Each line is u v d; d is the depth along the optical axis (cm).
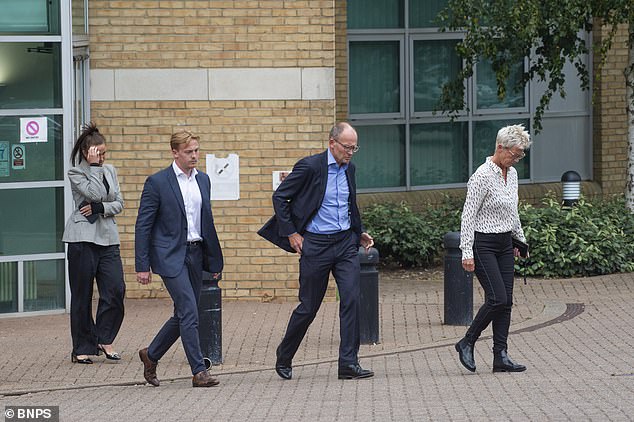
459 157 2473
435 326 1614
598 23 2461
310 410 1072
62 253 1697
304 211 1215
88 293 1365
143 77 1788
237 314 1705
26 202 1683
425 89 2445
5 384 1269
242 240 1802
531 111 2519
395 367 1341
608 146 2536
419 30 2422
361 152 2414
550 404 1065
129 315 1688
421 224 2167
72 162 1373
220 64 1788
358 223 1239
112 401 1164
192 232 1221
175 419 1045
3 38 1662
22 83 1677
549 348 1441
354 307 1238
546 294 1872
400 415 1032
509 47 2086
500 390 1158
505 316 1266
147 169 1795
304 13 1783
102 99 1789
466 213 1233
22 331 1577
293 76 1788
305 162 1213
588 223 2089
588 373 1252
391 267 2191
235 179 1789
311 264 1221
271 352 1438
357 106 2408
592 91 2497
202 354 1341
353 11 2392
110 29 1783
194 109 1792
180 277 1209
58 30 1678
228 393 1189
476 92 2475
